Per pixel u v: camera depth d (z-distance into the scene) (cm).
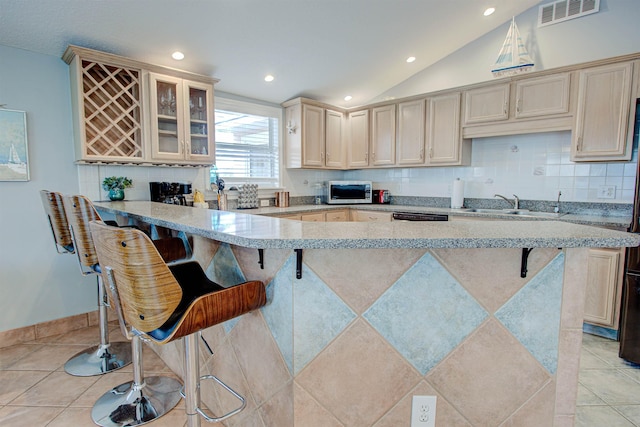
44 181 268
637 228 231
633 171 291
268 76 358
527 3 329
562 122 305
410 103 400
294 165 421
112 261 119
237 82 359
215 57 309
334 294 124
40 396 196
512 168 360
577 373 134
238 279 156
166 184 312
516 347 132
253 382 148
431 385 132
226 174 386
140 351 184
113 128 275
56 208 216
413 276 127
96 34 253
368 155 443
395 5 288
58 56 268
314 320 124
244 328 151
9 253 257
